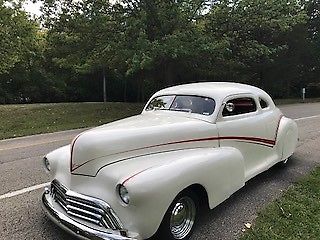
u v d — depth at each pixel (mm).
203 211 4277
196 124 4422
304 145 8523
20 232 4031
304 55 33625
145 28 16219
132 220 3268
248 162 5152
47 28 17859
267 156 5707
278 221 4312
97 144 3598
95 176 3547
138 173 3379
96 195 3453
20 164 7238
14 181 5977
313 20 33375
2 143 10289
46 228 4133
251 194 5238
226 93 4918
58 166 4066
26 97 28453
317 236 3938
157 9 16906
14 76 27656
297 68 34000
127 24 16000
